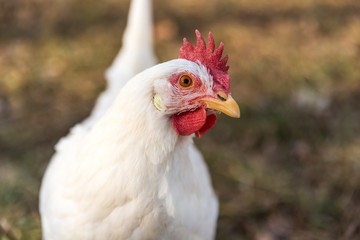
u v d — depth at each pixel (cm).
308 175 88
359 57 114
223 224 80
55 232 56
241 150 92
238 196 84
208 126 54
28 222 78
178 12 127
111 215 52
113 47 115
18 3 126
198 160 63
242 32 121
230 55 114
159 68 49
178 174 53
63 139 67
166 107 50
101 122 52
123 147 50
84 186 52
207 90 51
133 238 54
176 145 53
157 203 52
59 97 101
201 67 51
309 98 102
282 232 79
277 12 130
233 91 104
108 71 74
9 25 121
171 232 55
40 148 90
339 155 91
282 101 102
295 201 83
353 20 128
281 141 94
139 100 49
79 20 123
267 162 90
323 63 112
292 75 109
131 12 71
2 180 84
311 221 81
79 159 53
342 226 79
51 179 59
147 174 51
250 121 97
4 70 107
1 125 94
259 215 81
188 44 54
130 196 51
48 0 129
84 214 53
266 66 111
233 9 130
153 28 120
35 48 113
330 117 99
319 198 83
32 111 98
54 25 121
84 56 112
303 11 131
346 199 83
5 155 89
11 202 81
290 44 118
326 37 121
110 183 51
